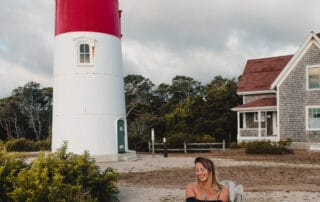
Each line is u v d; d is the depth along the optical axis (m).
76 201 8.40
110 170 10.26
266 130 30.66
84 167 9.70
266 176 15.09
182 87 64.56
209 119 41.19
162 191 12.00
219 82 54.69
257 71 35.16
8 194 8.11
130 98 57.72
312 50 28.50
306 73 28.67
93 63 20.20
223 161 21.38
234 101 42.12
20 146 34.59
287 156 23.84
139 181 14.25
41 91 70.69
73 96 19.97
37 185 7.99
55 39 20.97
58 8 20.91
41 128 70.75
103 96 20.31
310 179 14.20
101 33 20.45
